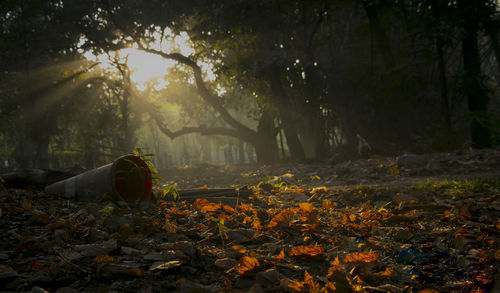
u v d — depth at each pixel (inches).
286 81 818.2
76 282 88.2
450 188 249.1
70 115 1095.0
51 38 861.2
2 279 83.5
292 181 388.8
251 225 152.5
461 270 103.9
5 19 852.6
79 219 139.2
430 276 100.0
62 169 230.7
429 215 171.6
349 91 839.7
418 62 741.9
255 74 733.9
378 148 693.9
